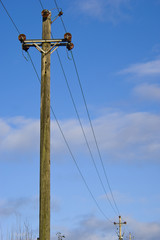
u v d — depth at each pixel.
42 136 14.26
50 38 15.48
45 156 14.03
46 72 14.91
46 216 13.42
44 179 13.78
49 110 14.58
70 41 15.39
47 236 13.27
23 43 15.39
